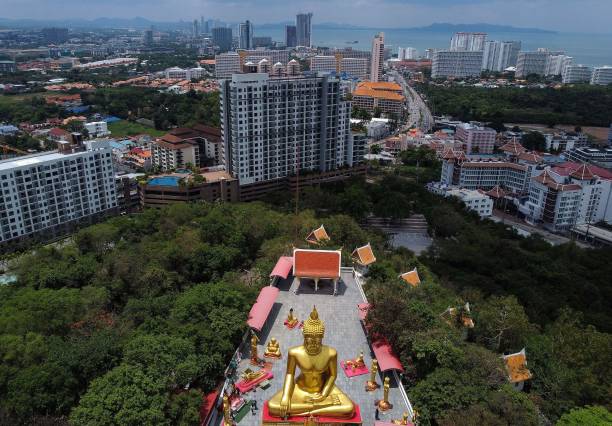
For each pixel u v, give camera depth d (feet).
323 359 207.00
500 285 498.28
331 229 465.88
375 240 508.12
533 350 319.06
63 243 591.37
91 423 194.80
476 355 265.54
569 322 377.71
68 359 241.14
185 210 540.11
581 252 604.08
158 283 369.91
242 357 267.39
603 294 506.48
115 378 214.90
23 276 401.08
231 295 287.07
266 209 596.70
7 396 228.63
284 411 202.08
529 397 272.10
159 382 216.33
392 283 343.87
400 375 257.75
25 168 569.64
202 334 254.47
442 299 364.58
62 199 617.21
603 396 285.23
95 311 324.19
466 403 226.79
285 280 359.25
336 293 340.80
